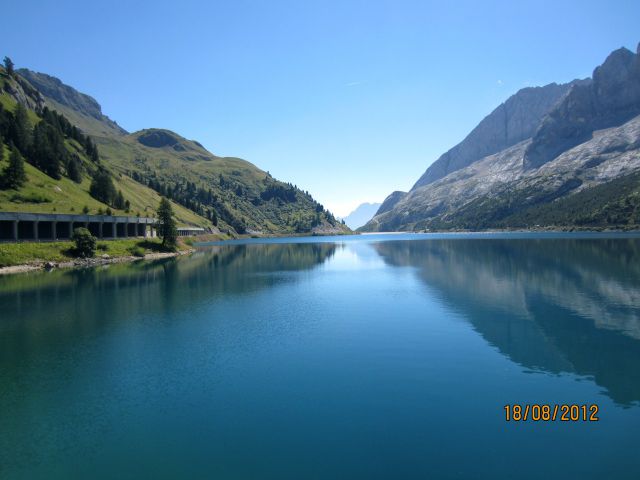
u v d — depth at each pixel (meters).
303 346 40.19
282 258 140.38
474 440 23.30
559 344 39.44
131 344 41.09
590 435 23.61
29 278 87.56
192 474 20.69
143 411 27.34
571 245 154.50
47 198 146.12
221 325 48.12
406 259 126.12
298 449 22.67
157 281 83.50
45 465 21.75
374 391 29.80
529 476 20.05
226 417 26.38
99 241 135.50
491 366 34.31
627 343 39.28
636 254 113.25
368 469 20.80
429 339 41.84
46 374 33.66
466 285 72.81
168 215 157.25
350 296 65.12
